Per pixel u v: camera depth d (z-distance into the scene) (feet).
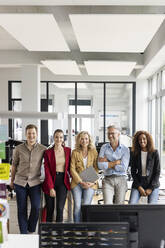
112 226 4.14
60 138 11.51
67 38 23.06
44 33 16.21
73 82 32.99
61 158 11.64
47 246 4.12
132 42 17.81
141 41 17.53
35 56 26.25
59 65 24.26
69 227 4.14
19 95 32.50
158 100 28.32
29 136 11.28
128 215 4.68
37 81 26.50
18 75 32.01
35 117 8.47
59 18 18.53
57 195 11.59
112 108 33.24
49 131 32.07
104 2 11.46
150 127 32.35
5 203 6.02
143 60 26.81
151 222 4.64
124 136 19.57
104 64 23.32
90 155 12.01
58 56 26.55
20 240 6.07
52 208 11.62
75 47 25.81
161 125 27.73
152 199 11.51
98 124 33.37
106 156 11.84
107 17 13.35
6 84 32.09
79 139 11.93
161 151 27.78
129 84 32.91
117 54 26.91
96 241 4.12
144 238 4.63
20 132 32.04
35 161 11.42
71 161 11.84
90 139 12.07
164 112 26.73
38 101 26.53
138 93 32.76
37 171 11.51
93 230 4.14
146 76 30.89
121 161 11.60
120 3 11.69
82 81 32.89
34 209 11.37
